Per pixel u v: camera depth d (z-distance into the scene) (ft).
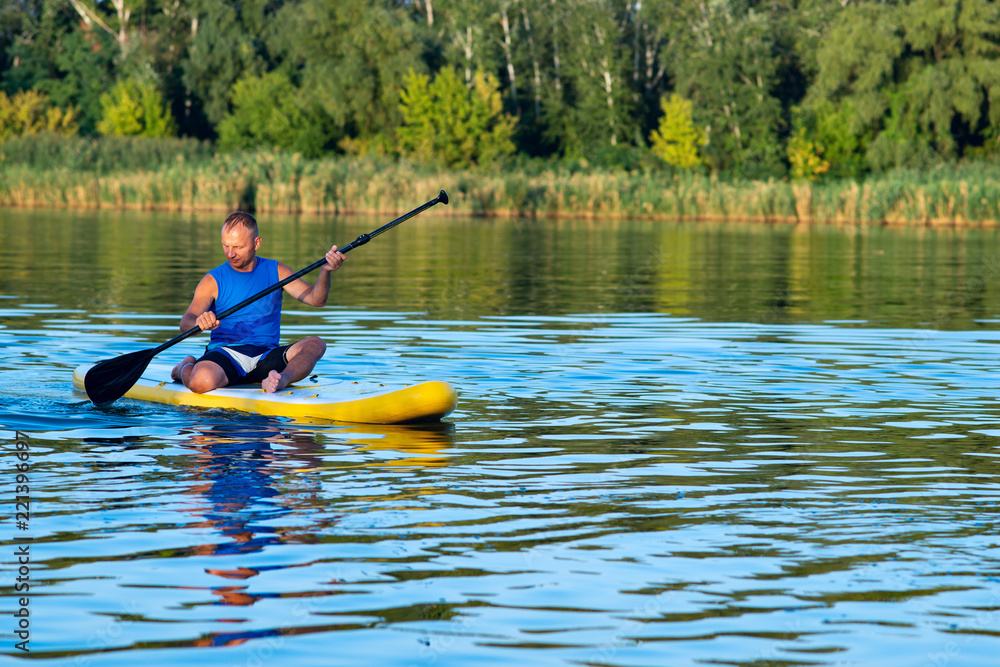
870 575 20.94
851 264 112.06
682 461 30.40
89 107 354.95
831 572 21.11
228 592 19.93
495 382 43.55
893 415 37.29
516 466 29.66
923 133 280.10
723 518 24.68
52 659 17.22
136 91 339.98
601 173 256.32
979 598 19.84
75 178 236.02
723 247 137.80
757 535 23.40
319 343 40.19
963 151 294.46
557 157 334.65
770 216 225.56
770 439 33.30
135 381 38.42
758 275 98.53
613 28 322.34
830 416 36.99
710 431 34.50
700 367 47.83
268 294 40.34
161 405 38.45
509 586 20.30
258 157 242.99
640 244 142.10
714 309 71.41
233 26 369.30
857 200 217.36
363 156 291.99
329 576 20.71
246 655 17.42
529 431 34.40
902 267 108.68
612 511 25.17
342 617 18.85
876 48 281.95
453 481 27.89
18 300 70.95
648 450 31.71
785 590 20.18
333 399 36.50
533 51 342.85
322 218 204.13
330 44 338.34
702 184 238.89
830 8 319.06
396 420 34.96
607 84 322.96
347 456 30.63
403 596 19.79
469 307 71.26
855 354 52.13
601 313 68.44
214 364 38.78
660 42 358.84
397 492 26.71
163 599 19.58
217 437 33.04
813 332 60.29
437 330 59.77
